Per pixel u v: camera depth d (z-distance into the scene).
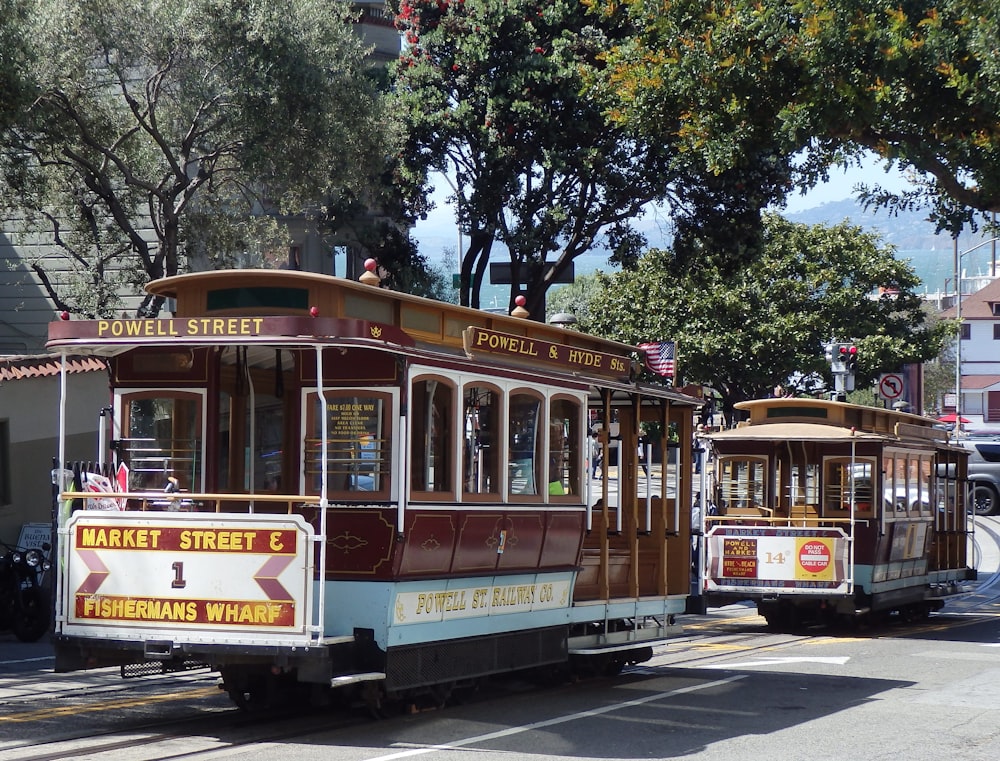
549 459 13.69
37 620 18.39
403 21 30.97
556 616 13.91
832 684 15.12
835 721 12.47
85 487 11.58
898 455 22.80
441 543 11.68
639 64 21.59
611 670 15.91
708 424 23.17
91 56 27.22
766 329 52.06
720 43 19.95
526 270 31.75
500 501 12.68
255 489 11.92
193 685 13.98
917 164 19.36
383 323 10.90
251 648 10.42
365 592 11.12
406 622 11.32
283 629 10.40
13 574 18.62
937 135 19.39
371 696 11.23
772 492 22.20
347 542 11.20
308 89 27.52
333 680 10.44
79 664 10.95
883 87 18.45
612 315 54.41
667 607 16.56
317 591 11.03
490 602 12.64
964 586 32.25
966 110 19.02
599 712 12.76
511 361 13.13
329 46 28.28
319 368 10.41
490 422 12.59
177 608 10.64
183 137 29.53
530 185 30.42
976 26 17.73
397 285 32.47
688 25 20.61
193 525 10.65
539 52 28.69
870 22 18.38
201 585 10.59
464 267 31.44
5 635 19.31
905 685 15.06
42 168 28.81
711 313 52.81
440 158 30.42
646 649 16.22
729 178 28.95
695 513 22.11
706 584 21.62
